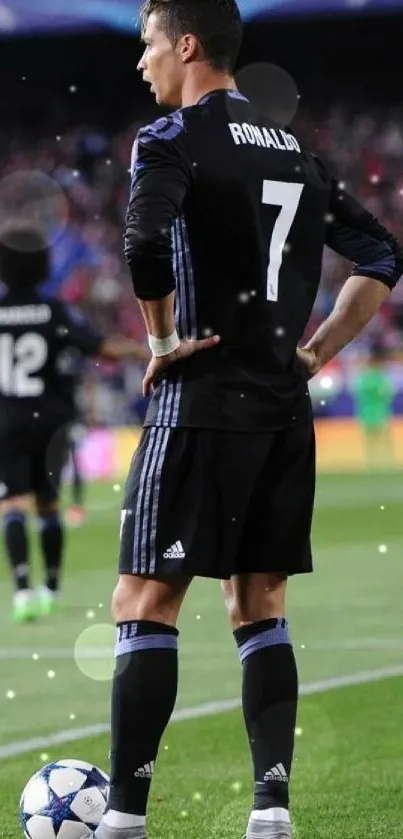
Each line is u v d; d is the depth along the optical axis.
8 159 117.50
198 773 16.12
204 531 11.66
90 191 112.12
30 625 28.30
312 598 31.08
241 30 12.46
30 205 111.00
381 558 38.59
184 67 12.31
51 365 29.97
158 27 12.41
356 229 12.90
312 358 12.61
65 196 111.38
